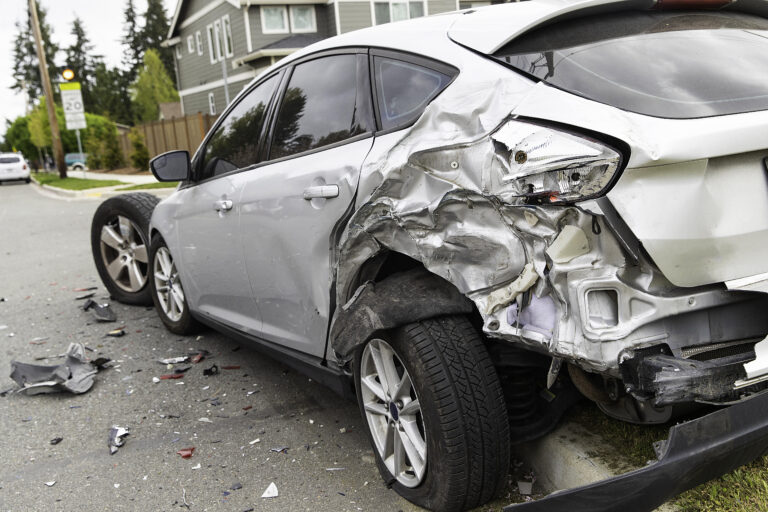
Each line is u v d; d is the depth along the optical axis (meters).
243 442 3.50
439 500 2.52
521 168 2.07
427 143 2.41
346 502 2.91
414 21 3.04
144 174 28.58
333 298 3.01
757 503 2.30
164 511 2.92
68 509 2.97
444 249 2.36
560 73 2.23
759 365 2.09
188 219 4.35
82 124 23.56
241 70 29.72
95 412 3.96
